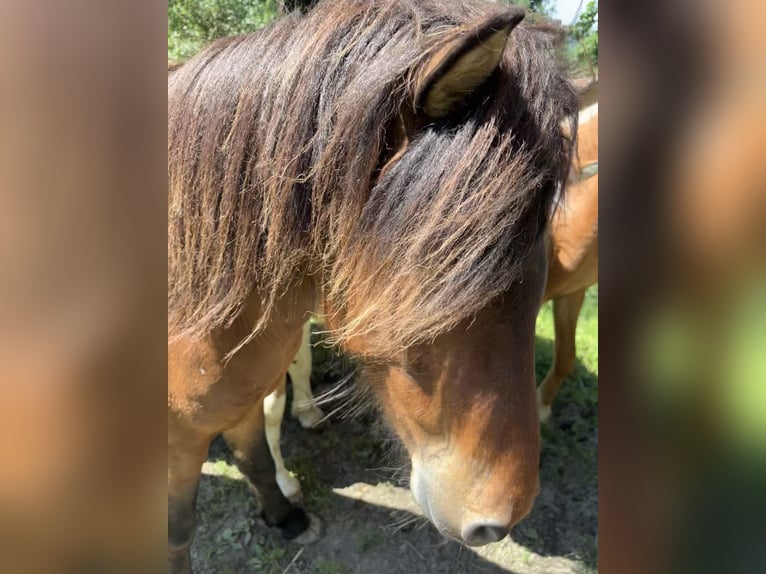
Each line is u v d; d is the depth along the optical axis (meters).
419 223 0.81
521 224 0.84
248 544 1.98
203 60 1.02
